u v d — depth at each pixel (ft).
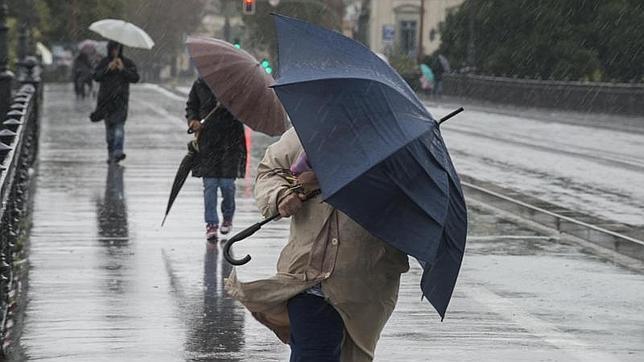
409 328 62.49
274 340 59.82
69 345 58.03
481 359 56.13
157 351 57.16
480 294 71.82
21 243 85.51
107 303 67.51
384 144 37.65
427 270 39.37
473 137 226.58
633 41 365.81
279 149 41.81
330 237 40.32
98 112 141.18
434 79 431.84
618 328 63.16
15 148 80.74
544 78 387.55
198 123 88.02
